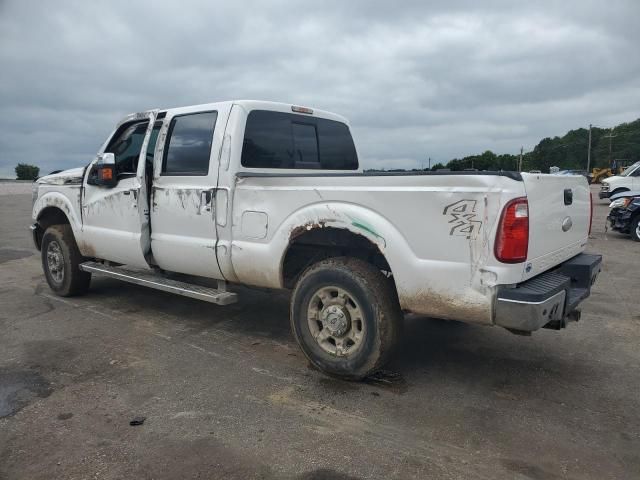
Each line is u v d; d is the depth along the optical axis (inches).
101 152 230.1
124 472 111.7
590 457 117.8
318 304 159.6
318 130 223.3
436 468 113.1
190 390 151.4
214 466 113.7
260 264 170.7
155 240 203.6
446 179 132.7
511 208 126.0
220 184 179.2
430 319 218.8
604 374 164.1
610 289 273.9
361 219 145.6
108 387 153.6
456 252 132.3
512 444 122.9
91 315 226.7
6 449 120.6
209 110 187.8
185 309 235.8
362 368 149.9
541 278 141.0
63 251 247.6
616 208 482.6
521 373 165.0
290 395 148.2
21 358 176.4
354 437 125.5
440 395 148.6
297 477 109.9
